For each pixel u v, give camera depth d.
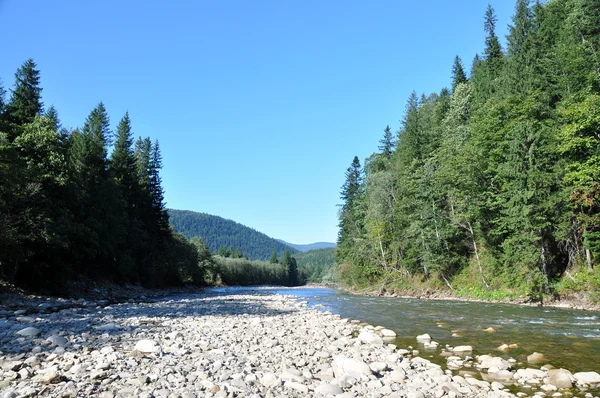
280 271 166.62
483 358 10.44
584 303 24.28
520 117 32.78
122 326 14.52
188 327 15.02
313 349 11.39
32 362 8.07
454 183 38.09
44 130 34.75
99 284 43.66
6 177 26.25
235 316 19.88
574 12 34.22
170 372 7.84
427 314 22.05
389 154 72.38
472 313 21.97
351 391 7.48
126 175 58.34
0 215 26.50
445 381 8.45
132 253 54.56
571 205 26.11
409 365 9.88
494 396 7.61
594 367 9.71
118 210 49.97
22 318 15.78
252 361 9.41
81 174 44.22
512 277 30.17
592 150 26.06
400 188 51.00
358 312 23.55
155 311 21.75
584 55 30.23
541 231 28.02
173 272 68.38
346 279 63.66
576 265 26.97
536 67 38.69
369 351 11.55
